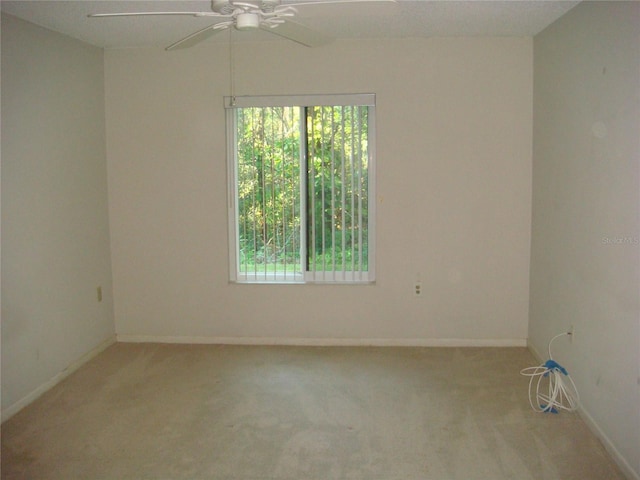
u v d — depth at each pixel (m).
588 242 2.92
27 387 3.30
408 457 2.68
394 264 4.21
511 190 4.09
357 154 4.14
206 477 2.53
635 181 2.37
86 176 3.98
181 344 4.38
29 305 3.32
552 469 2.55
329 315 4.30
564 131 3.32
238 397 3.38
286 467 2.60
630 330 2.43
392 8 2.17
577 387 3.11
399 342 4.29
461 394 3.38
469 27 3.68
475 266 4.18
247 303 4.34
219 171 4.23
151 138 4.24
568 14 3.25
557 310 3.46
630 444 2.43
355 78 4.08
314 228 4.23
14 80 3.18
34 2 2.95
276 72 4.12
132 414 3.16
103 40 3.90
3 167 3.07
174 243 4.32
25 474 2.55
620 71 2.52
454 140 4.08
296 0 2.92
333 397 3.37
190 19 3.34
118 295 4.40
